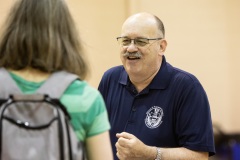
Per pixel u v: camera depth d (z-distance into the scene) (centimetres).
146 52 255
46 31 147
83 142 148
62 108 142
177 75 262
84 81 151
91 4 495
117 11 503
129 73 262
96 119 148
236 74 534
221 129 518
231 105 534
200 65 525
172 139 255
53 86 144
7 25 151
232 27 530
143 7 510
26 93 143
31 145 138
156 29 259
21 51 147
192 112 249
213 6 525
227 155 488
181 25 520
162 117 255
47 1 151
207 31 525
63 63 150
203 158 247
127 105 267
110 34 501
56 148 138
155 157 238
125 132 245
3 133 137
